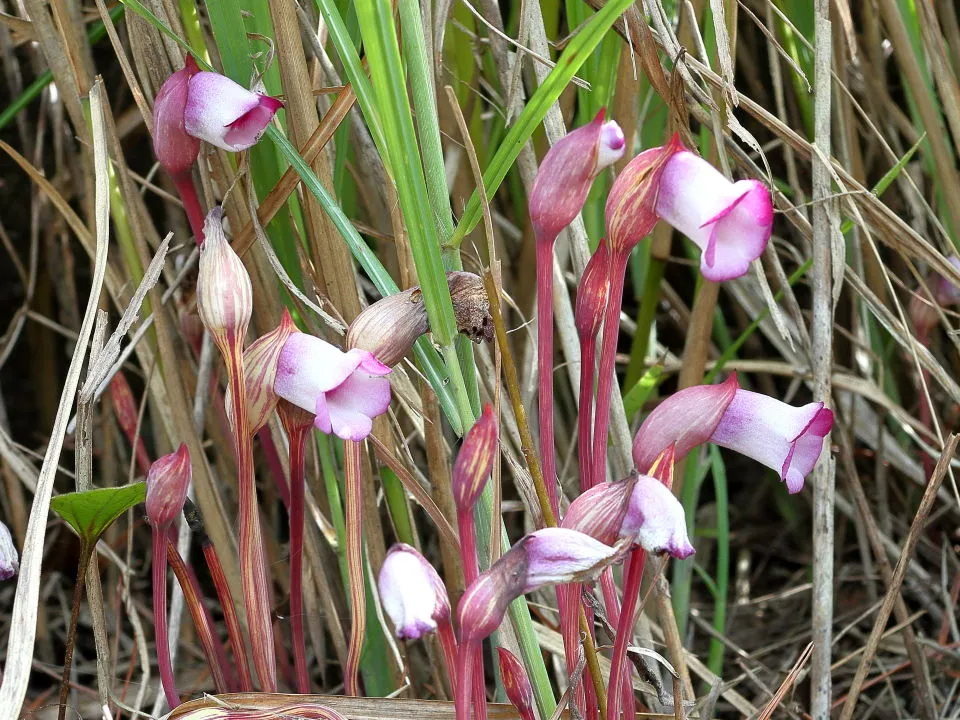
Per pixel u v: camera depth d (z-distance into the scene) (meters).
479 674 0.88
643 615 0.99
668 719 0.94
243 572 0.91
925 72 1.06
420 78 0.90
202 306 0.88
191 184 0.93
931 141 1.06
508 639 0.93
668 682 1.02
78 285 1.41
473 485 0.87
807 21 1.06
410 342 0.90
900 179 1.12
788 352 1.12
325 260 0.96
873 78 1.12
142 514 1.24
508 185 1.18
